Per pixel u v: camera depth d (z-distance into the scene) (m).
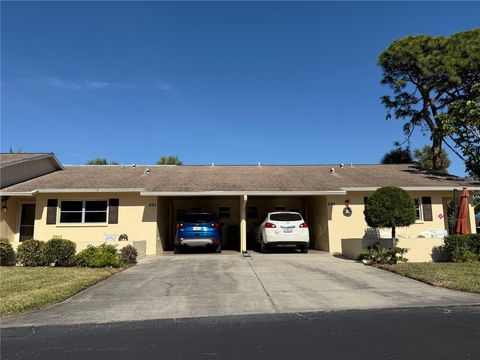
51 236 17.80
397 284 10.08
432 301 8.30
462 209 15.27
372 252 13.41
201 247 17.58
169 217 21.78
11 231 18.28
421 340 5.71
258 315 7.35
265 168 23.34
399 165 24.39
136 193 18.30
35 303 8.18
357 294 9.01
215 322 6.90
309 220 21.59
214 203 23.02
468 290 9.20
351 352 5.24
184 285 10.15
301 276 11.19
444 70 22.58
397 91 25.98
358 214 18.56
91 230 17.98
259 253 17.67
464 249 13.73
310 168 23.44
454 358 4.97
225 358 5.08
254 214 23.11
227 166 23.83
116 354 5.32
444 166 28.97
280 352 5.27
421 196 19.23
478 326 6.42
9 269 12.58
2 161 18.47
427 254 14.05
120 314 7.55
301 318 7.09
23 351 5.51
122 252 14.16
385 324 6.60
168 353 5.32
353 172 22.12
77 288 9.67
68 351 5.48
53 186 17.89
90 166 23.00
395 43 24.02
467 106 17.95
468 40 22.75
